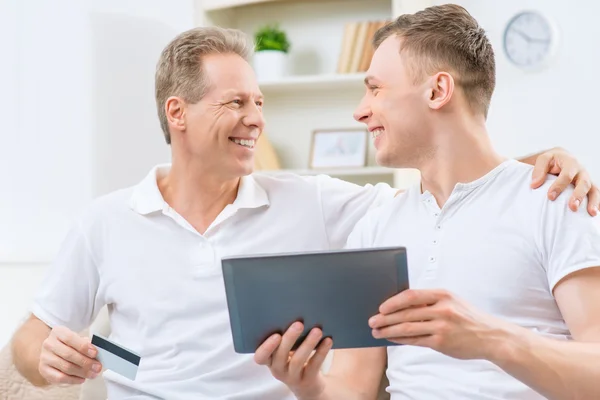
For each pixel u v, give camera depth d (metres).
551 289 1.33
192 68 1.73
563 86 3.03
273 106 3.51
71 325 1.79
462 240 1.41
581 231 1.30
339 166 3.30
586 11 2.99
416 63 1.46
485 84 1.48
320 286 1.16
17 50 3.44
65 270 1.78
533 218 1.36
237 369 1.65
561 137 3.04
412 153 1.48
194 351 1.67
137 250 1.73
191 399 1.62
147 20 3.43
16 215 3.44
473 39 1.47
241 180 1.78
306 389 1.31
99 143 3.40
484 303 1.37
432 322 1.12
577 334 1.27
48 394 1.94
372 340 1.22
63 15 3.42
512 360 1.14
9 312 3.31
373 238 1.57
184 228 1.72
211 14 3.38
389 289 1.16
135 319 1.73
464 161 1.45
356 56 3.24
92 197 3.39
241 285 1.17
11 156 3.44
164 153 3.41
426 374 1.42
